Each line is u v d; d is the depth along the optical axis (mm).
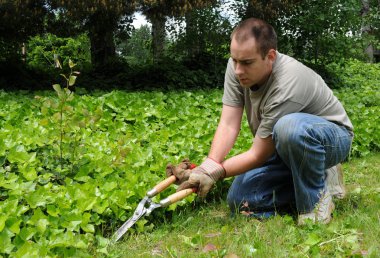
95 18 11195
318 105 3264
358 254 2709
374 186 4332
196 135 5301
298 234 3074
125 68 11141
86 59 17047
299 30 12203
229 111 3385
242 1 11602
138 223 3199
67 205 3195
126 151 3873
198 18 11594
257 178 3518
